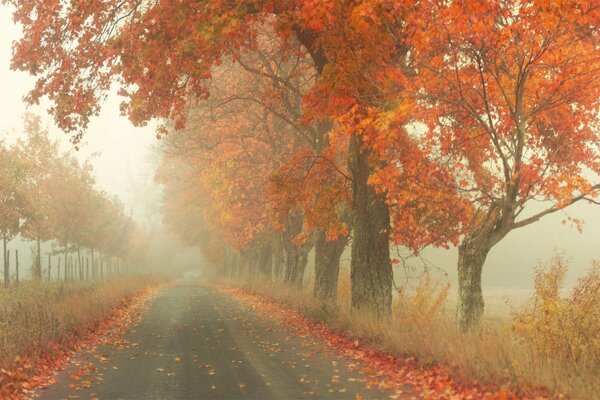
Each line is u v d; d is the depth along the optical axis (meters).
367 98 18.58
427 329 17.44
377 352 17.59
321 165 26.47
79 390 13.35
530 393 11.54
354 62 18.06
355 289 23.17
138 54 22.73
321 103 20.06
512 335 14.99
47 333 18.41
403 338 16.97
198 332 24.58
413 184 19.33
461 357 13.60
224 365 16.58
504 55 16.09
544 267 17.17
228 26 19.52
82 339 21.72
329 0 16.66
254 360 17.39
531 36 15.37
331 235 25.84
